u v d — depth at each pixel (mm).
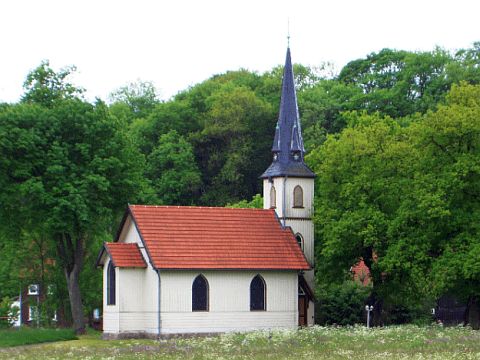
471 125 67750
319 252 81875
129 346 59375
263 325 75000
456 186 68062
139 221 73312
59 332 72125
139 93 153500
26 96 81812
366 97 123250
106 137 78312
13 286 86438
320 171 78125
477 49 124625
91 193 76312
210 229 75312
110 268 73562
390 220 73438
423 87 124312
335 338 58750
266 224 78438
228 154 126125
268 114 128250
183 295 72125
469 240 67938
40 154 74938
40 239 84312
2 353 55625
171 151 124000
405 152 74562
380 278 76500
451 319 91812
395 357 46438
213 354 50281
